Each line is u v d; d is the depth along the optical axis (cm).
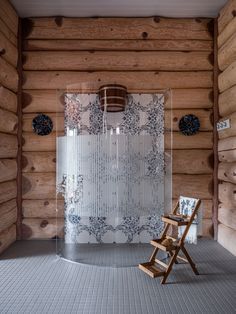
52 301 227
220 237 368
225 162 367
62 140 329
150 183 319
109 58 388
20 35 386
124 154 310
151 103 317
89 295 236
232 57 345
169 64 390
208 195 389
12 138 363
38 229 386
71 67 390
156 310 215
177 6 366
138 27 388
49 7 367
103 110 309
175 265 297
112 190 314
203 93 392
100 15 388
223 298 233
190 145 392
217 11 379
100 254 319
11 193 359
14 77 363
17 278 267
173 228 316
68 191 331
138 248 327
